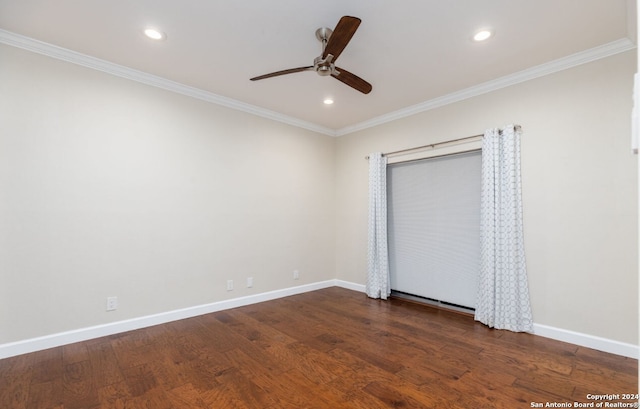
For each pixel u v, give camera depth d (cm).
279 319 336
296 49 268
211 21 229
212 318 338
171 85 331
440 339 282
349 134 486
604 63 261
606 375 217
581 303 267
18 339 246
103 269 287
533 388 202
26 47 253
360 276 462
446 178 377
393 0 205
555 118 285
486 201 319
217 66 298
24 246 250
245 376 217
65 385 204
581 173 270
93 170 283
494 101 326
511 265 300
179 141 338
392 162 425
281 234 429
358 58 280
